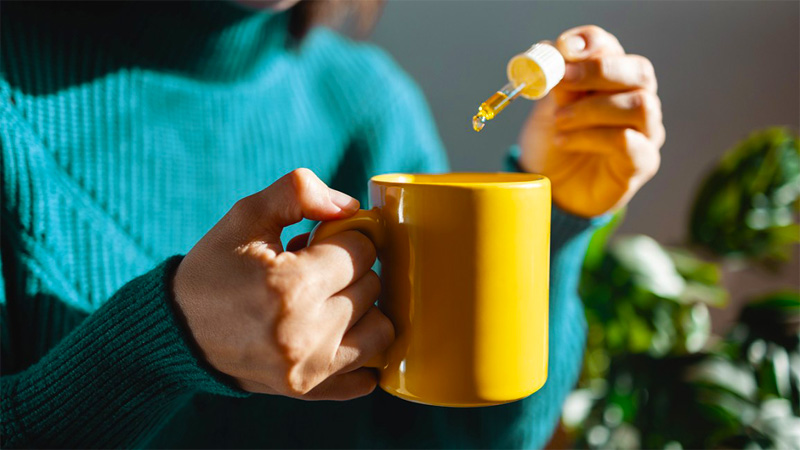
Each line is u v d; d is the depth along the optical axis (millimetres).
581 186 530
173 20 561
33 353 509
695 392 770
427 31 1116
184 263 389
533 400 609
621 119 485
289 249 415
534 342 422
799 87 1124
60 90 532
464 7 1109
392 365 421
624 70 478
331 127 676
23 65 524
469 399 411
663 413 772
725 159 880
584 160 527
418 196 402
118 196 542
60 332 508
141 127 558
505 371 413
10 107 510
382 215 416
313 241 392
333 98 688
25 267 501
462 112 1141
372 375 435
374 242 408
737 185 864
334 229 392
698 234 887
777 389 768
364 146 688
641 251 847
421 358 412
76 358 424
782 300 828
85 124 538
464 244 402
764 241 862
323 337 377
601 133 490
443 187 399
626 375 819
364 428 631
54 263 510
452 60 1125
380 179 436
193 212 581
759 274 1205
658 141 502
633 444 813
